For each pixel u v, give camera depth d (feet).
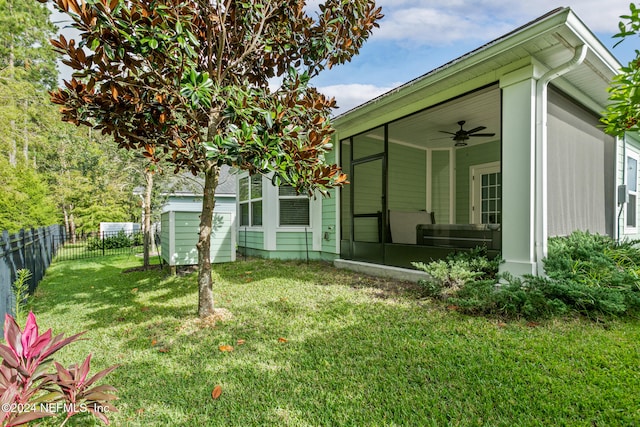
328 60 13.20
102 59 8.91
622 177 21.83
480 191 26.86
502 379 6.82
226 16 11.16
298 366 7.76
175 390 6.89
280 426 5.66
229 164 9.30
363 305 12.32
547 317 10.30
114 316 12.00
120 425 5.78
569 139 15.38
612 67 13.04
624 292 11.09
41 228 21.62
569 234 14.97
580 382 6.58
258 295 14.35
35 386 5.57
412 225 24.02
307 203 25.93
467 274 12.55
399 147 26.73
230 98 9.62
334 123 20.61
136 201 48.93
